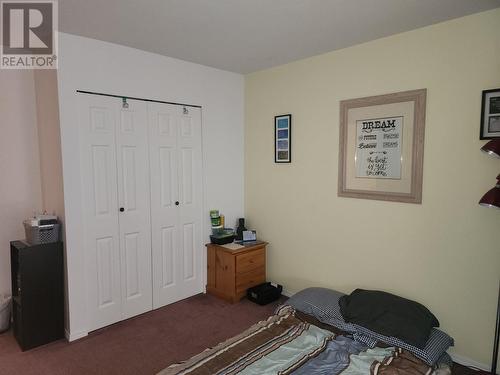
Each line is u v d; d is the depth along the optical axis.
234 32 2.48
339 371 1.82
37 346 2.52
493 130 2.12
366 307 2.38
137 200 2.96
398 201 2.58
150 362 2.34
